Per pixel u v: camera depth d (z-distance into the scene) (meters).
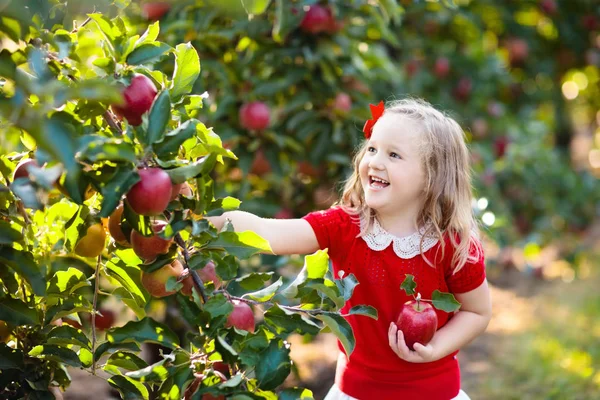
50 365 2.10
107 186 1.59
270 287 1.90
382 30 3.76
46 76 1.55
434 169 2.40
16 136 1.81
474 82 6.20
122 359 2.01
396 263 2.40
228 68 3.66
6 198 1.91
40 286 1.80
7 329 2.04
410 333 2.25
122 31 1.91
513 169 6.40
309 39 3.66
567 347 5.12
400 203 2.39
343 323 1.89
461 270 2.42
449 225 2.43
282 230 2.40
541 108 8.86
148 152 1.66
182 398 1.80
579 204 7.19
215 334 1.74
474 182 5.34
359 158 2.56
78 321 2.38
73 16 1.81
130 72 1.77
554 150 8.25
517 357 5.00
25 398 2.02
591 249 8.25
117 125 1.81
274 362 1.74
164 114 1.68
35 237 2.02
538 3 7.09
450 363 2.50
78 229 1.89
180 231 1.89
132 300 2.17
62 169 1.59
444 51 6.19
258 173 3.81
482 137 6.08
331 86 3.74
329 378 4.76
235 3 1.75
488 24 7.28
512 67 7.48
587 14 7.24
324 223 2.46
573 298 6.49
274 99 3.88
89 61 1.97
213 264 1.93
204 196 1.77
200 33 3.45
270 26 3.58
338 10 3.58
